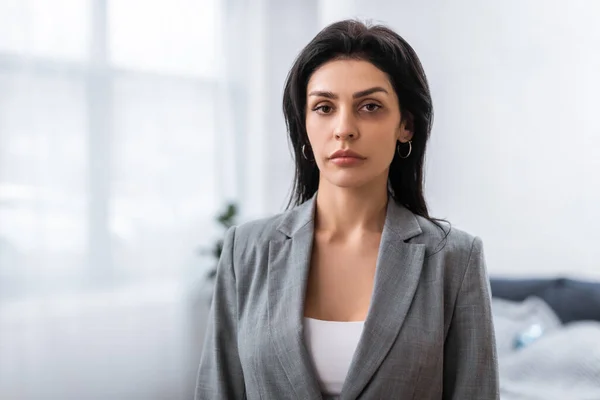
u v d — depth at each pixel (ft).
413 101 2.77
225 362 3.05
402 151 2.99
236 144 12.06
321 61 2.71
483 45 9.87
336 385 2.64
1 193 9.66
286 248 2.95
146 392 10.94
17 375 9.70
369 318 2.63
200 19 11.67
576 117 8.94
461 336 2.71
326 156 2.63
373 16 11.25
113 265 10.63
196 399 3.06
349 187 2.66
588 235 8.84
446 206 10.32
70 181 10.23
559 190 9.12
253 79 12.25
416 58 2.77
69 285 10.20
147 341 10.97
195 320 11.48
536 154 9.35
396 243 2.81
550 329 8.11
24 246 9.81
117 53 10.73
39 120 9.96
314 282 2.86
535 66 9.34
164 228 11.19
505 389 7.01
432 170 10.46
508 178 9.64
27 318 9.82
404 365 2.56
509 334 8.09
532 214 9.40
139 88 10.96
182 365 11.33
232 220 11.43
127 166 10.82
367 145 2.58
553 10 9.14
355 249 2.87
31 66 9.90
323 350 2.67
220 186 11.85
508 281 9.20
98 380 10.44
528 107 9.41
